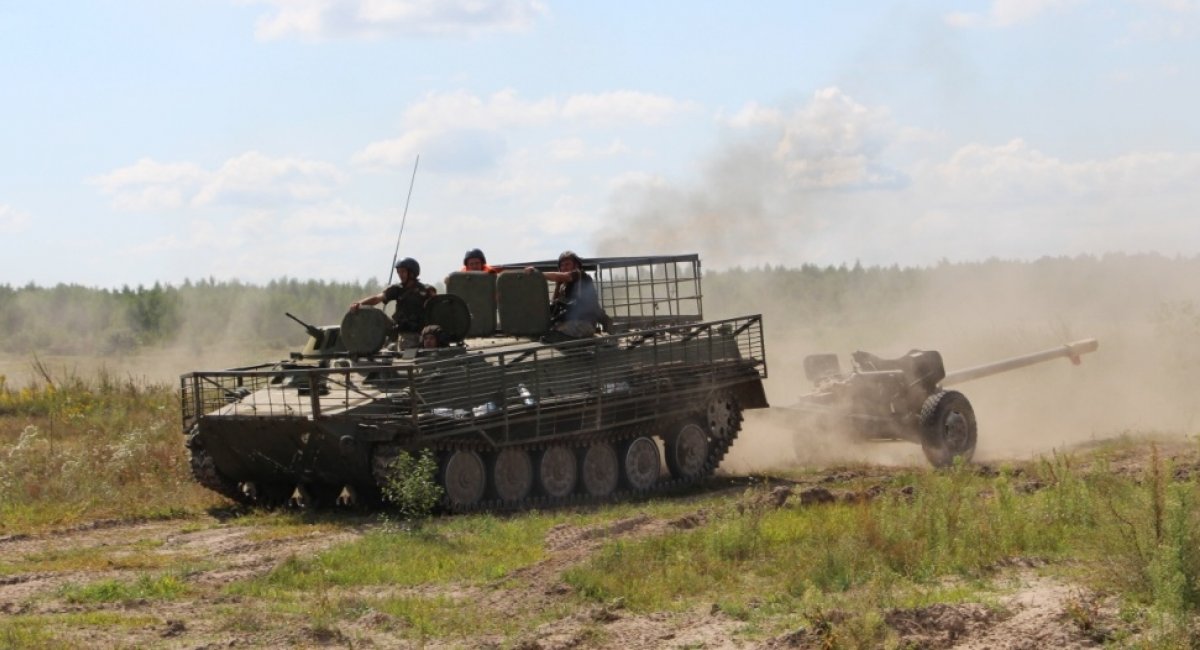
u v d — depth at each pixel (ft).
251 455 63.31
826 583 41.45
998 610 36.81
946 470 65.72
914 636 35.27
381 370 60.44
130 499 65.82
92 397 105.70
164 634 37.76
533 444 64.13
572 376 65.57
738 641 36.11
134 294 257.75
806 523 49.37
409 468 58.34
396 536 52.70
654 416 69.15
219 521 61.36
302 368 63.62
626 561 44.60
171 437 81.30
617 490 68.33
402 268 66.28
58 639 36.60
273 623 38.99
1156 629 34.45
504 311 68.18
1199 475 56.18
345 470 61.11
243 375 62.80
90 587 44.06
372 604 41.06
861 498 52.54
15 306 254.27
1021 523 46.98
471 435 61.21
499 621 39.14
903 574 42.39
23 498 65.31
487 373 62.03
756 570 44.06
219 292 271.49
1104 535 41.14
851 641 34.30
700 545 46.96
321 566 47.42
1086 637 34.76
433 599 42.09
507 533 53.01
